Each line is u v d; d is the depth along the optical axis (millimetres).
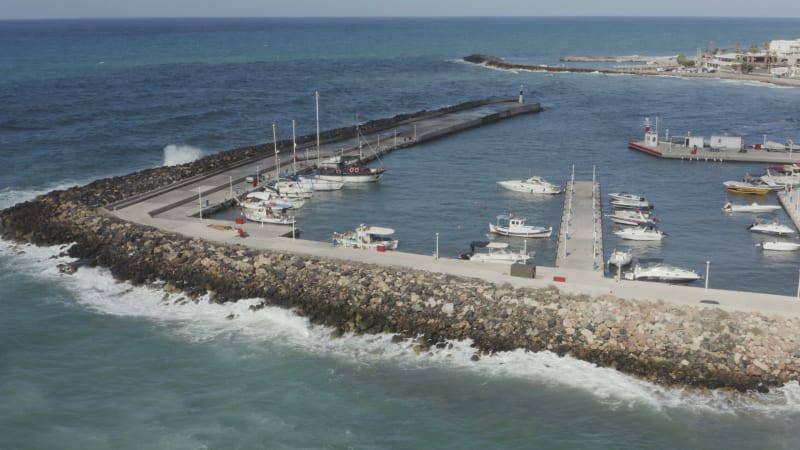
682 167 122500
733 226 88312
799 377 49062
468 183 109625
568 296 57250
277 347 56062
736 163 126312
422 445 44344
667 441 44000
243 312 61625
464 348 54562
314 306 61156
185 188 98625
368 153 127750
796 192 101812
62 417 47406
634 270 68812
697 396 48125
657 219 91062
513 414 47000
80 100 178500
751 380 49031
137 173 105625
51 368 53438
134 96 189875
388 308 59188
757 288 67375
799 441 43750
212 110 171125
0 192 98562
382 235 81312
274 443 44594
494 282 60156
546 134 153500
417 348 54781
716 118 173500
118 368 53438
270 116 169125
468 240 81375
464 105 186750
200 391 50281
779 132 155000
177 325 60031
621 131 156625
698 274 70938
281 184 100375
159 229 77438
